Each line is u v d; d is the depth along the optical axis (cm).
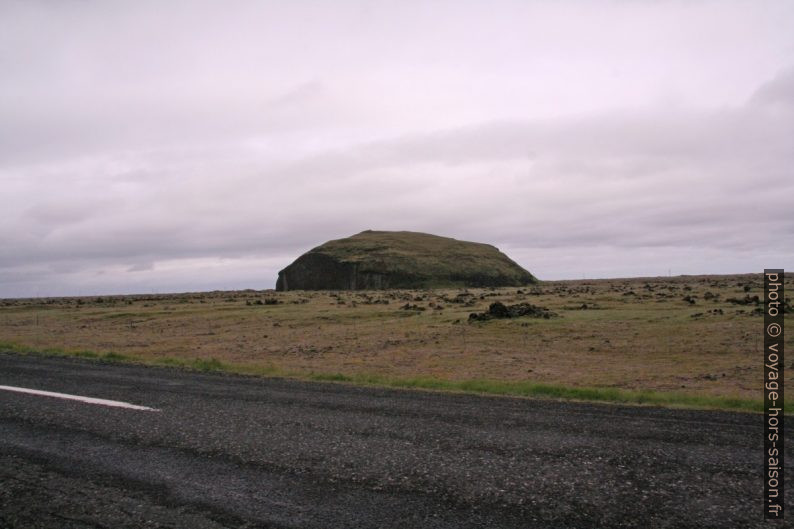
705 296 5862
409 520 494
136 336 4200
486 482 583
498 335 3784
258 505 527
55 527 488
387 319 5347
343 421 862
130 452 693
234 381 1360
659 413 945
